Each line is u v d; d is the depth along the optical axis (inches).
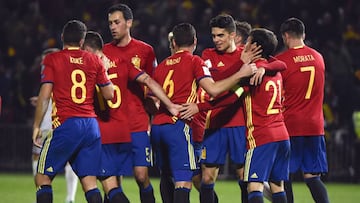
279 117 1075.3
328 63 2423.7
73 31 1079.6
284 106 1218.6
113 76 1148.5
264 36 1079.0
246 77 1055.0
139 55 1198.3
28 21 2795.3
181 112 1098.1
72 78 1066.7
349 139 2240.4
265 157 1056.8
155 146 1151.6
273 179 1093.8
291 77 1205.7
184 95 1117.7
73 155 1084.5
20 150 2388.0
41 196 1058.7
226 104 1080.8
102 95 1114.7
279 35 2541.8
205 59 1210.0
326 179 2223.2
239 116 1192.8
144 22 2623.0
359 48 2591.0
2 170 2405.3
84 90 1072.2
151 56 1211.2
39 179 1069.1
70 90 1064.8
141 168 1178.6
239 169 1208.8
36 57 2699.3
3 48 2810.0
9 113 2500.0
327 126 2257.6
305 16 2556.6
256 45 1079.0
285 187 1244.5
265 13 2605.8
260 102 1062.4
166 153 1141.7
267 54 1084.5
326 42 2488.9
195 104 1096.2
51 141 1063.0
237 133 1190.3
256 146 1062.4
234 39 1208.8
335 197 1760.6
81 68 1071.6
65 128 1058.1
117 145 1147.3
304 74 1203.2
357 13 2667.3
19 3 2893.7
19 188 1878.7
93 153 1078.4
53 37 2780.5
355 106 2365.9
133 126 1176.2
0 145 2405.3
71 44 1082.1
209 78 1090.7
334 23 2603.3
